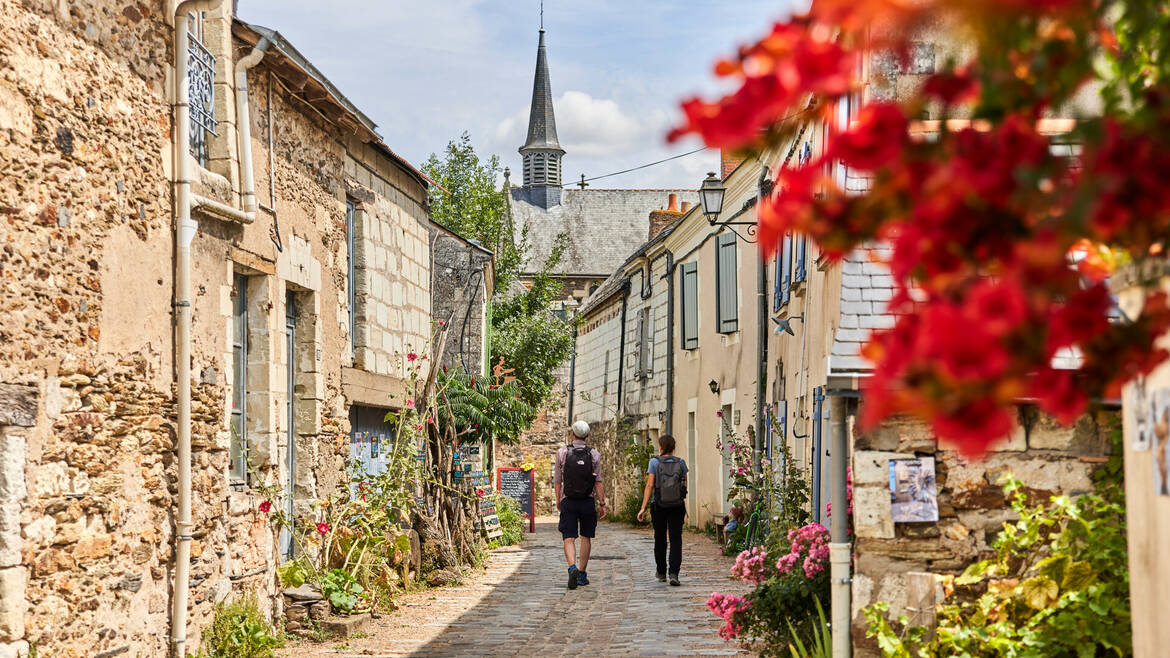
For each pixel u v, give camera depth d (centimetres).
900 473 514
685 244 2056
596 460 1199
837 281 715
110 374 601
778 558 725
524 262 3241
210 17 788
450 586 1202
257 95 852
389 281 1259
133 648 618
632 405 2609
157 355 657
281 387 888
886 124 171
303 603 869
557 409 3547
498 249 3072
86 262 578
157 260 661
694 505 2008
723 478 1728
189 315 686
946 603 501
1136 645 330
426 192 1456
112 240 606
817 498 875
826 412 820
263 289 858
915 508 511
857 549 517
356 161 1134
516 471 2248
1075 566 466
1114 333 176
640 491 2344
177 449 678
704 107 164
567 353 2938
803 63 158
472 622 941
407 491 1146
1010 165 164
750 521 1338
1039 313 157
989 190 163
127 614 613
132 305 627
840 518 554
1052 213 168
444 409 1461
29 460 521
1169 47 197
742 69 166
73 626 555
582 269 5809
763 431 1418
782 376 1263
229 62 794
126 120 626
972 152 168
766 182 1338
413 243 1384
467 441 1697
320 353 992
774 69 159
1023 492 505
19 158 517
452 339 1836
